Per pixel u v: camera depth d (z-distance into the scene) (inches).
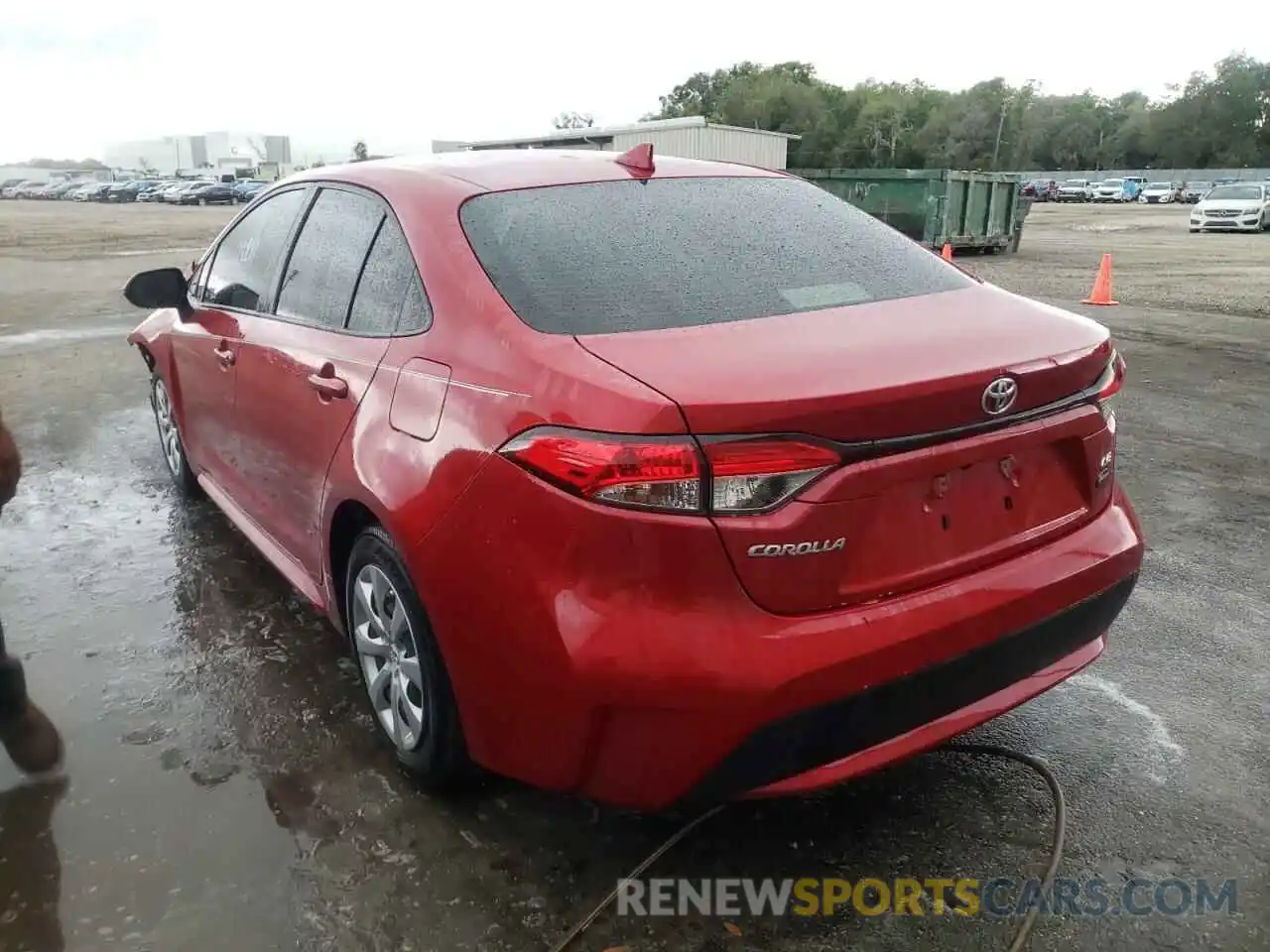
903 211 835.4
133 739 121.4
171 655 141.3
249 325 144.6
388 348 108.3
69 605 156.9
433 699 101.9
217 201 2556.6
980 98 4643.2
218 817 107.2
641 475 79.4
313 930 92.1
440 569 93.5
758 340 90.7
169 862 100.7
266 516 146.9
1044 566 95.9
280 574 167.5
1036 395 92.8
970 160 4635.8
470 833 104.7
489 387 92.0
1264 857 101.4
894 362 87.1
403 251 112.5
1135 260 802.2
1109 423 104.0
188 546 180.1
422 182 118.2
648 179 122.8
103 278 657.6
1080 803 109.5
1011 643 93.3
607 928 92.4
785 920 93.4
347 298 121.0
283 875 98.9
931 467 86.9
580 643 82.3
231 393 151.0
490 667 91.0
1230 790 111.7
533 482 85.2
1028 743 120.9
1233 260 793.6
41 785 112.6
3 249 943.7
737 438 79.5
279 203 150.4
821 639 82.4
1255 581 166.2
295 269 137.0
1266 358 358.3
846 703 83.9
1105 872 99.3
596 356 88.0
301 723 124.6
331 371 117.0
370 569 111.3
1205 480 218.1
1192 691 132.6
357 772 114.9
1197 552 178.4
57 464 227.9
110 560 173.9
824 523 81.9
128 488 211.9
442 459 94.0
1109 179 3152.1
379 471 102.3
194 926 92.6
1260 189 1206.9
